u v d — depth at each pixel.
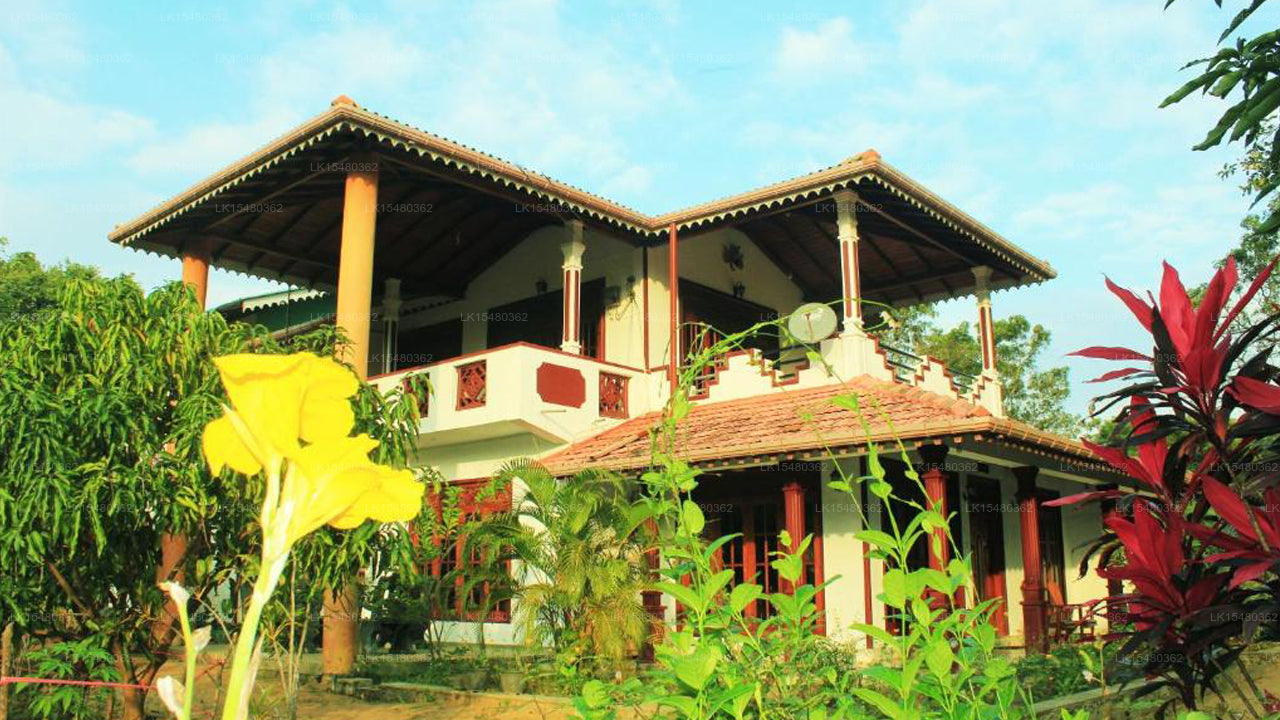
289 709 6.95
